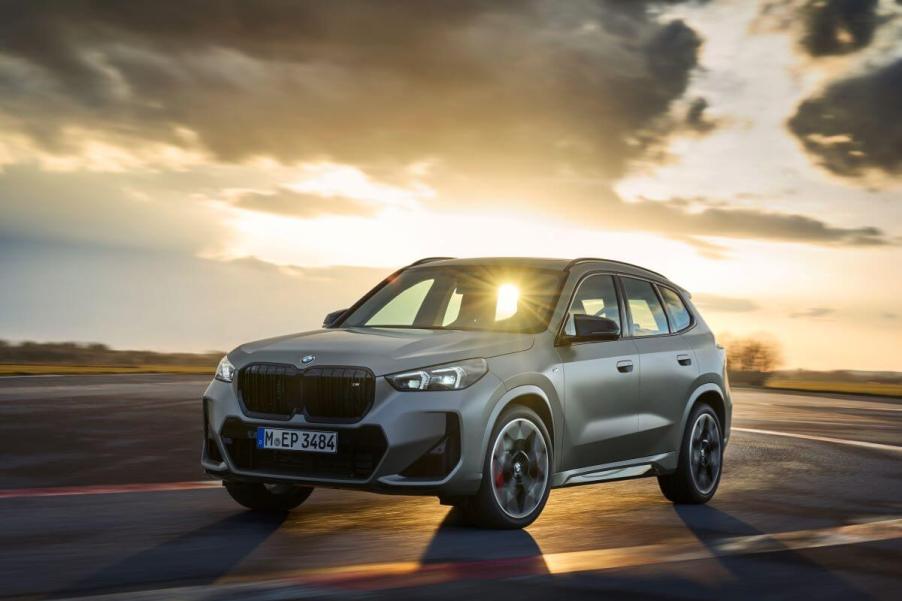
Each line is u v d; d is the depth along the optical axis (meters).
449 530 6.36
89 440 11.71
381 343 6.34
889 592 4.79
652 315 8.01
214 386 6.50
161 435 12.46
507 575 4.91
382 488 5.96
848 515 7.43
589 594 4.54
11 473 8.98
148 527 6.24
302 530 6.29
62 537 5.83
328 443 6.02
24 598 4.31
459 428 6.08
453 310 7.40
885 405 27.55
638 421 7.45
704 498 8.06
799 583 4.92
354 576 4.82
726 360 8.62
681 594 4.60
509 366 6.44
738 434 14.77
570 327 7.05
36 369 34.59
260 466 6.27
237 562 5.21
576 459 6.91
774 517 7.30
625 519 7.07
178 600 4.23
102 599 4.25
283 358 6.24
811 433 15.38
